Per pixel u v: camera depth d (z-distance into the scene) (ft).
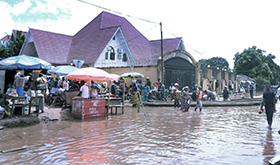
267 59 220.23
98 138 22.30
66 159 16.22
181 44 125.18
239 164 15.65
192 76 91.56
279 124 32.17
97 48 96.84
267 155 17.69
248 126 30.22
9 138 21.54
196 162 15.92
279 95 79.36
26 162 15.52
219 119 36.24
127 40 109.50
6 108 28.07
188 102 47.80
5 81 58.70
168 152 18.12
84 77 35.63
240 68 190.08
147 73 78.84
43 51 97.96
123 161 15.96
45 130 25.31
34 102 33.78
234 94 105.19
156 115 39.81
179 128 28.02
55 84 47.01
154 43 125.49
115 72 84.84
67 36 117.70
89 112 34.35
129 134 24.27
